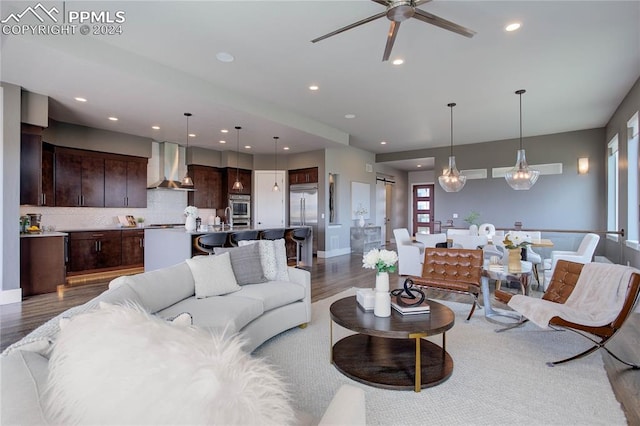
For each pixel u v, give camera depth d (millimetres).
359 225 8812
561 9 2848
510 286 5020
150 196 7055
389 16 2404
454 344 2846
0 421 597
